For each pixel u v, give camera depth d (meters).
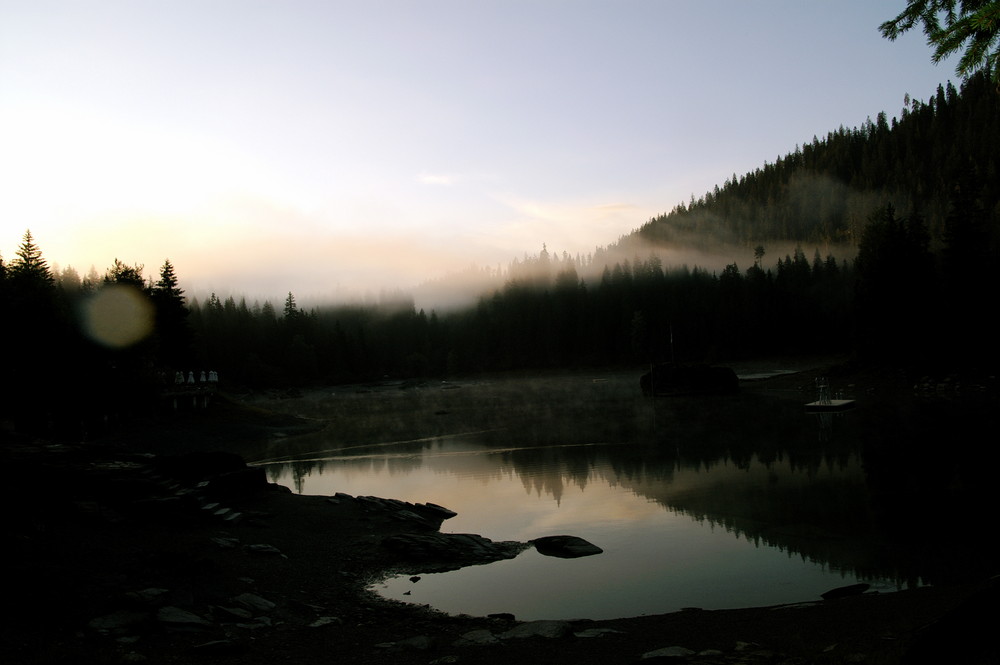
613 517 23.12
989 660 6.96
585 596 15.03
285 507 21.83
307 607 12.90
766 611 12.79
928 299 68.94
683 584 15.73
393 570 16.86
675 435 45.19
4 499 14.29
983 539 18.14
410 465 37.50
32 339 37.91
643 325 157.00
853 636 10.20
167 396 54.91
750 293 149.25
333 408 93.12
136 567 12.73
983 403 51.44
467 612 13.91
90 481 17.48
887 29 7.32
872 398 62.25
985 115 197.25
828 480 27.59
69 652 8.48
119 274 65.50
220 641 9.74
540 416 65.00
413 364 182.00
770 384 87.81
